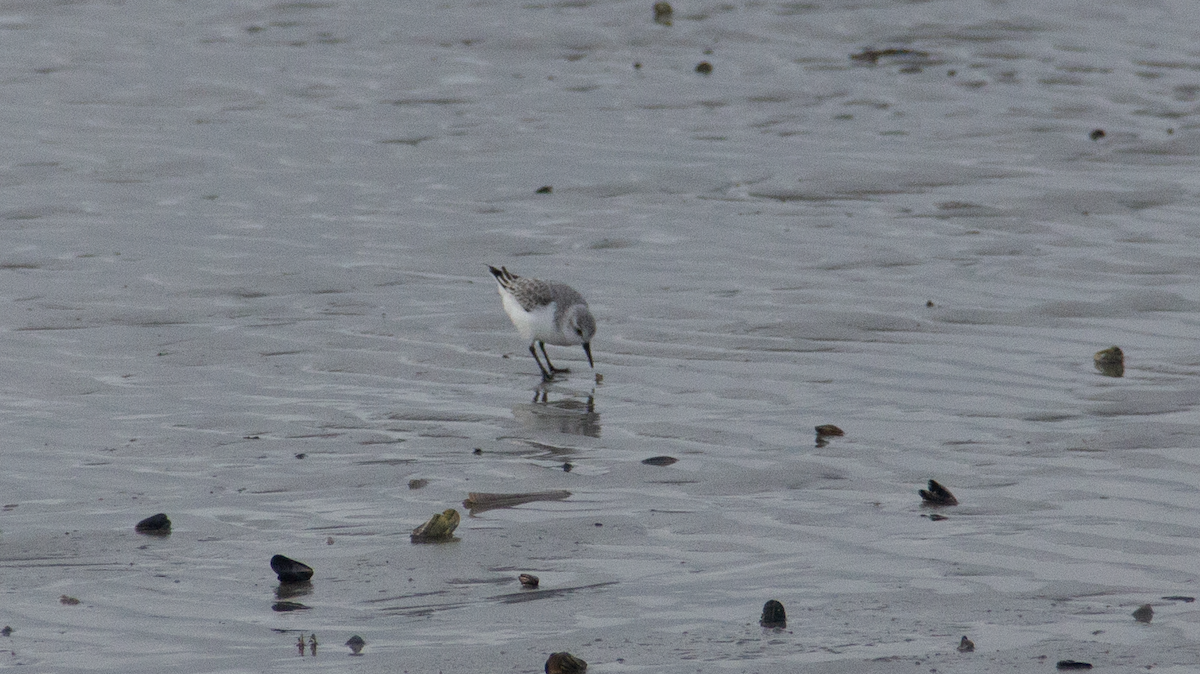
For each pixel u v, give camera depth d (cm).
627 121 2672
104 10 3534
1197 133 2519
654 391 1456
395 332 1650
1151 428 1303
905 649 881
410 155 2461
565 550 1058
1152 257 1873
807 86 2909
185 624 932
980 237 1988
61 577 1010
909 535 1076
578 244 1994
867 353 1554
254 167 2381
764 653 880
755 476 1216
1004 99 2784
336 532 1098
